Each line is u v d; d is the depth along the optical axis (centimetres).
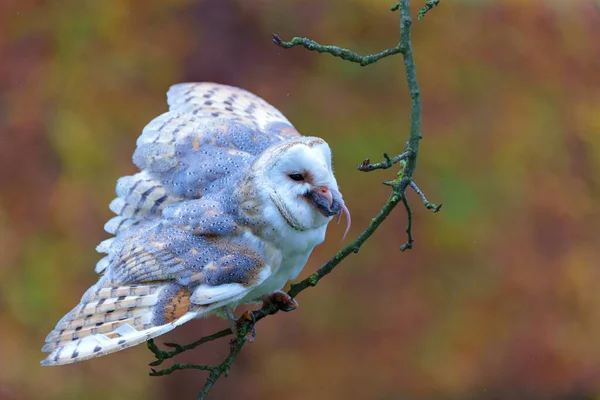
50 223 1321
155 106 1411
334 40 1470
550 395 1336
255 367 1279
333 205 571
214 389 1266
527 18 1528
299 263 610
